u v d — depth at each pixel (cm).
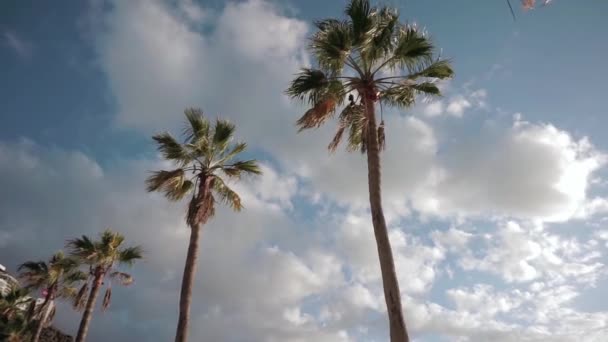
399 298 842
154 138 1680
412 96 1311
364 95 1183
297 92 1206
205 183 1658
